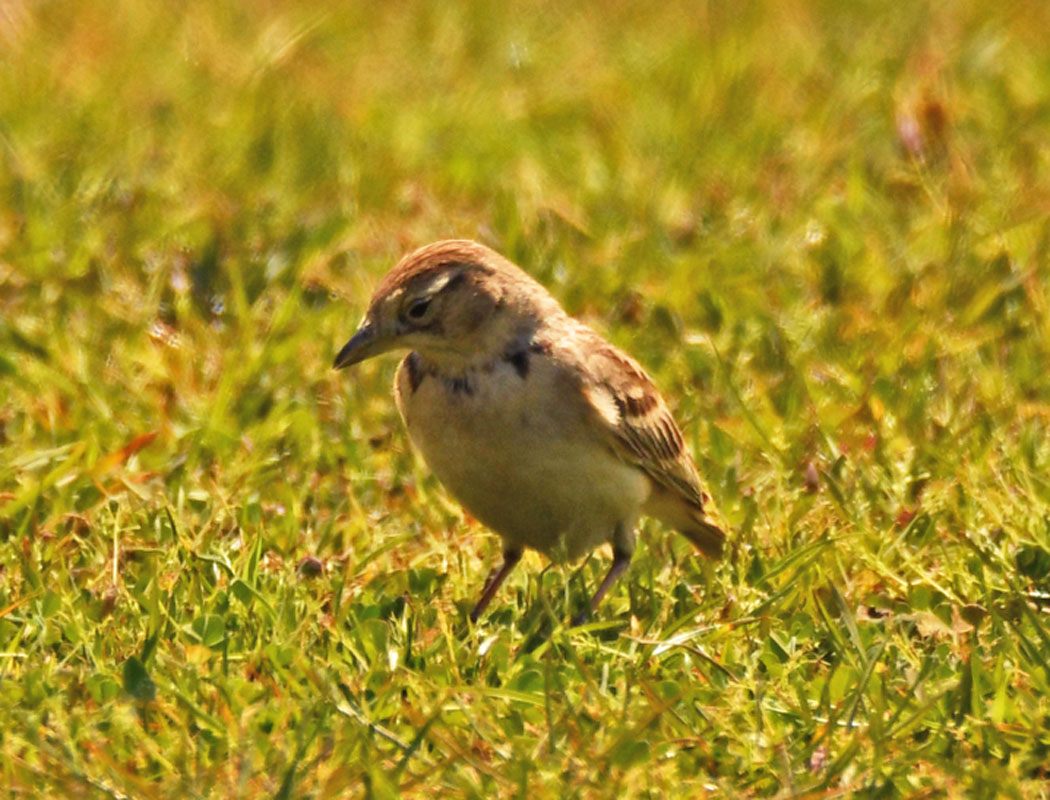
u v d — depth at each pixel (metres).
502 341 9.99
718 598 10.10
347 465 11.78
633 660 9.23
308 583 10.17
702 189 16.47
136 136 17.31
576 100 19.03
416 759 8.20
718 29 21.38
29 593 9.70
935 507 10.95
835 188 16.41
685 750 8.40
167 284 14.13
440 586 10.43
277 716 8.55
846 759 8.14
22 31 20.86
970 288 14.13
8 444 11.97
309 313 13.70
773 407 12.62
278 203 15.81
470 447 9.99
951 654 9.39
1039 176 16.58
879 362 13.03
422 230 15.43
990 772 7.99
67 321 13.41
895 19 21.67
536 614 10.02
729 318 13.75
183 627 9.35
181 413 12.34
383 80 19.98
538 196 16.17
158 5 22.09
